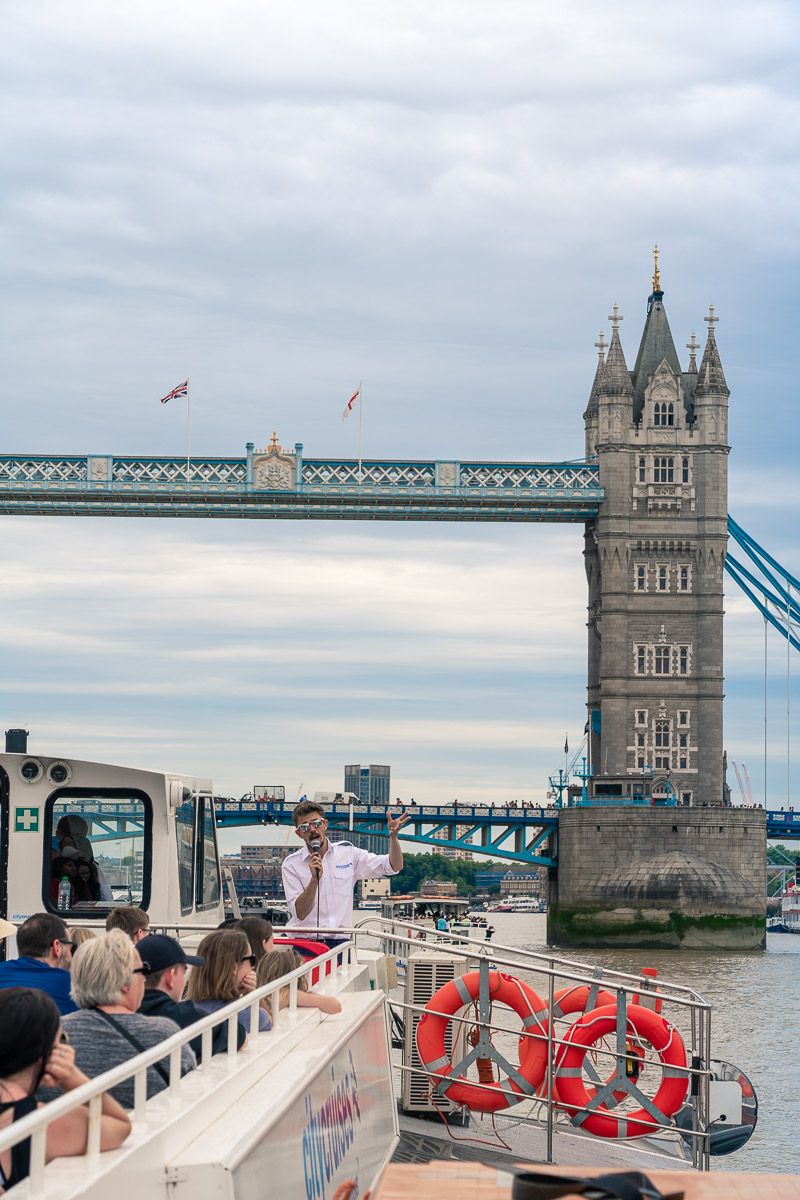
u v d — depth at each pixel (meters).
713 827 114.94
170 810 12.39
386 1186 4.02
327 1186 6.04
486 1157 11.45
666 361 123.75
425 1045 12.25
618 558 120.38
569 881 115.94
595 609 124.62
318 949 10.61
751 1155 27.00
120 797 12.38
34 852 12.29
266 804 117.25
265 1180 4.98
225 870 19.12
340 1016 7.69
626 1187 3.38
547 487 120.75
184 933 12.61
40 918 8.15
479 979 12.27
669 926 112.62
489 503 119.69
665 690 120.00
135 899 12.32
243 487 116.31
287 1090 5.49
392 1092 9.09
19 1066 4.93
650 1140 14.27
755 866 115.00
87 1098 3.94
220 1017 5.31
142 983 6.38
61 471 116.25
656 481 121.56
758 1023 51.53
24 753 12.36
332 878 11.88
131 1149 4.23
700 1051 12.81
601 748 119.69
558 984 45.78
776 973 84.06
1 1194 3.77
